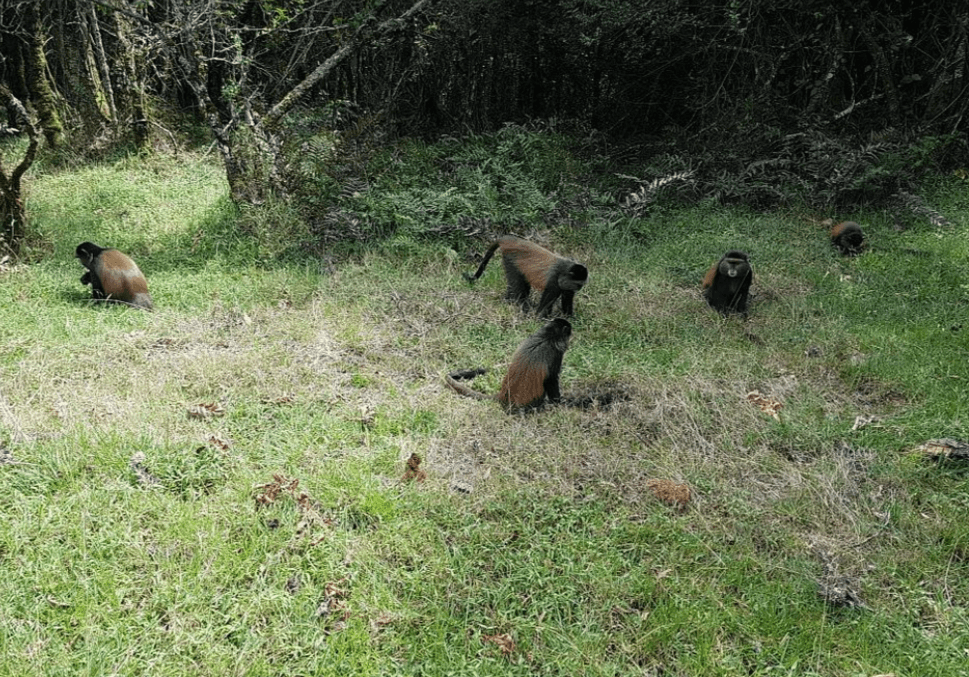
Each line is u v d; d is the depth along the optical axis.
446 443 5.82
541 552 4.68
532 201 12.63
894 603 4.43
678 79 18.66
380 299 9.07
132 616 4.05
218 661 3.82
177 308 8.88
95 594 4.15
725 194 13.99
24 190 13.41
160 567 4.38
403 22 13.39
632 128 19.38
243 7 14.52
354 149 13.20
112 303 8.83
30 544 4.46
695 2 16.12
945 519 5.10
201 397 6.42
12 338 7.54
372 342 7.75
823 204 13.68
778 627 4.18
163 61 17.72
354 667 3.84
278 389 6.55
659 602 4.32
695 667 3.93
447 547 4.70
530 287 9.29
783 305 9.30
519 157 15.24
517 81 19.94
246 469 5.25
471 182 13.24
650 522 5.00
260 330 8.02
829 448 5.90
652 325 8.53
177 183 14.30
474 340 7.93
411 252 10.97
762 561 4.69
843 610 4.34
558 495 5.25
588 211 12.60
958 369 7.23
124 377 6.66
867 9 16.56
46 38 17.81
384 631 4.09
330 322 8.27
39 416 5.82
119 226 12.15
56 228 11.82
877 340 8.02
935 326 8.45
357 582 4.37
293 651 3.92
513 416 6.26
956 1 15.73
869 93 18.66
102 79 17.39
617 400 6.66
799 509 5.17
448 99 19.53
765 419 6.32
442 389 6.80
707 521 5.03
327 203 11.77
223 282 9.71
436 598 4.31
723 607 4.31
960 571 4.68
